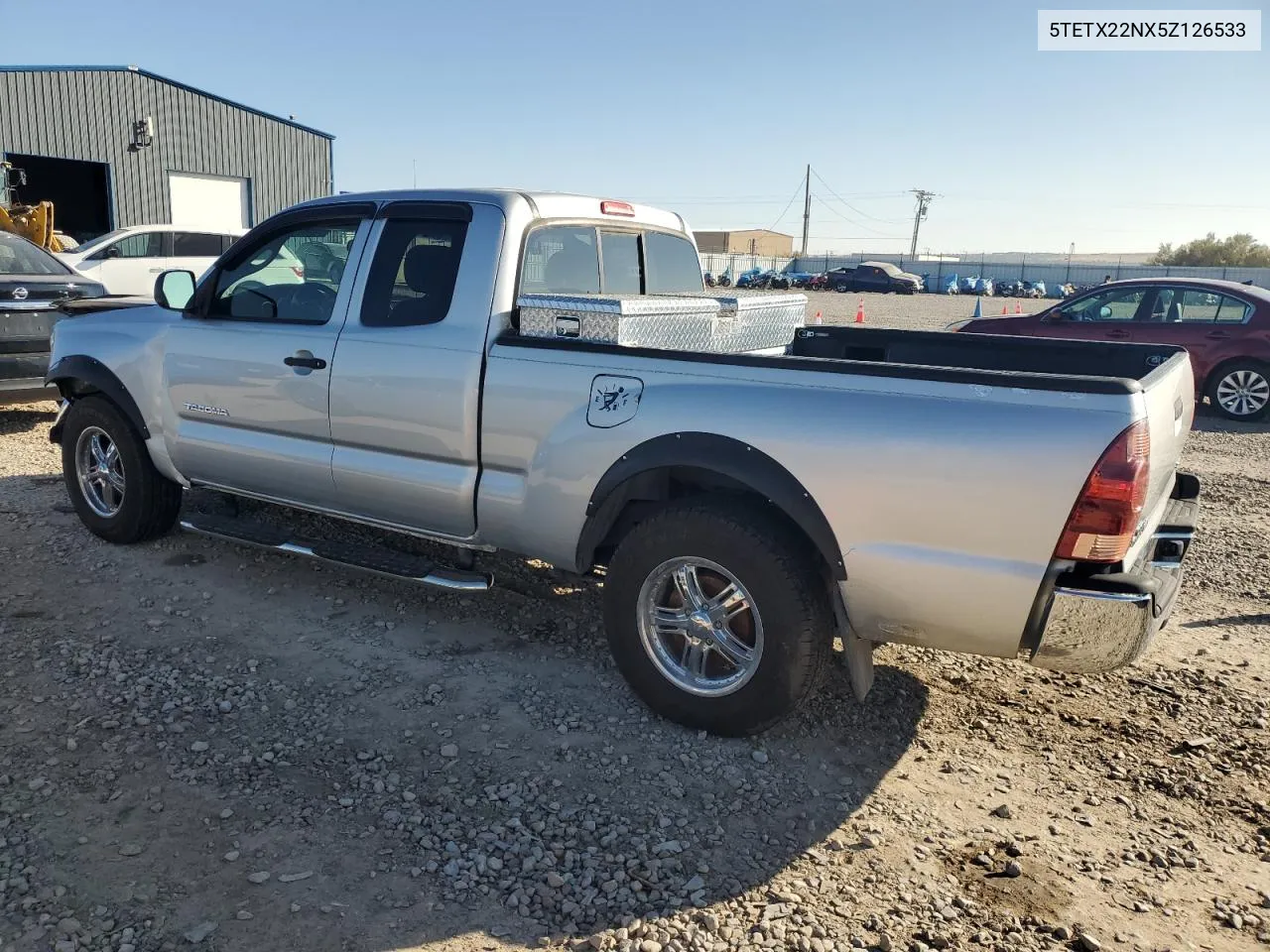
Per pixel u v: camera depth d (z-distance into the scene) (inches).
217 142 1067.9
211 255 668.1
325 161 1184.8
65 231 1168.2
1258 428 427.2
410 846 120.4
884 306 1461.6
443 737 146.0
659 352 145.2
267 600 194.4
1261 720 157.8
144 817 123.8
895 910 111.7
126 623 181.3
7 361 311.6
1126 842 126.1
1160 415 127.7
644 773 138.5
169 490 218.7
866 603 133.2
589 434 149.3
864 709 159.3
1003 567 123.4
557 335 157.3
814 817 129.8
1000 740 151.2
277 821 124.0
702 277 234.8
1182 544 145.9
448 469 166.4
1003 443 121.8
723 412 138.4
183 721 147.3
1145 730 154.6
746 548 137.3
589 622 189.2
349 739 144.6
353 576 208.1
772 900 113.0
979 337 190.4
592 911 110.4
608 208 191.8
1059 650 125.0
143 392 206.7
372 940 104.7
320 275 185.6
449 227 168.7
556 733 148.4
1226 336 439.8
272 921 106.5
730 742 147.2
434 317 166.9
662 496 155.9
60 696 153.2
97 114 963.3
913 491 126.6
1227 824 130.5
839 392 132.3
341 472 179.3
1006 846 124.4
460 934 106.3
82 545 221.3
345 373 174.9
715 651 147.9
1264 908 114.0
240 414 192.5
